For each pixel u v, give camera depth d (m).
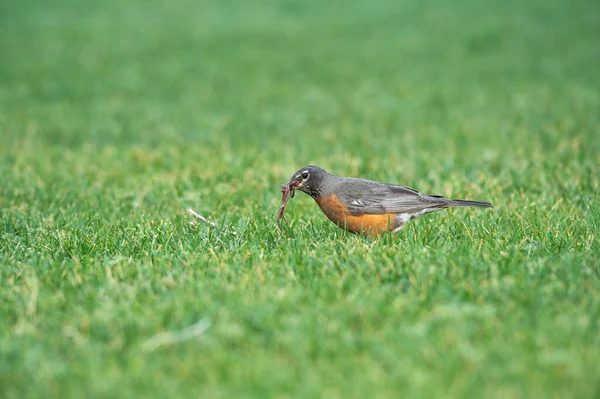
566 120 21.06
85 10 51.47
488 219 11.41
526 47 36.66
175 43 39.78
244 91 28.70
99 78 31.31
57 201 13.41
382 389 6.13
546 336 6.83
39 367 6.59
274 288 8.22
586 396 5.90
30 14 49.75
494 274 8.53
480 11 48.53
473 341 6.90
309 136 20.91
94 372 6.49
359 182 10.67
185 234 10.83
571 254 9.26
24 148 19.47
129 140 20.67
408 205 10.52
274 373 6.37
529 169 15.20
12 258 9.70
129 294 8.17
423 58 34.94
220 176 15.30
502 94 26.55
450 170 15.42
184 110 25.30
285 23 46.41
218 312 7.54
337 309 7.57
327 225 11.46
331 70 32.62
